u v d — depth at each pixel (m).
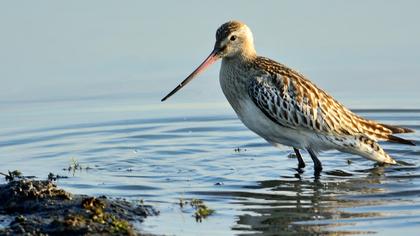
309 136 17.69
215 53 18.19
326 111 17.59
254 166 17.64
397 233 12.88
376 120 21.23
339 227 13.21
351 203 14.59
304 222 13.51
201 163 17.86
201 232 13.05
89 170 17.20
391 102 22.27
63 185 15.89
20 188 14.41
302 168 17.58
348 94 22.80
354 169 17.44
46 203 14.02
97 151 18.97
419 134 20.25
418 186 15.72
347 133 17.64
